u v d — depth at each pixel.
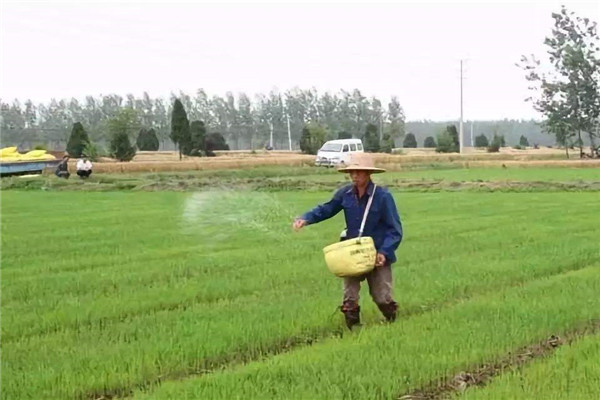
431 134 166.12
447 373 7.40
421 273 13.09
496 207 27.80
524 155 79.06
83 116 118.19
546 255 15.16
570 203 29.44
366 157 9.27
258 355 8.40
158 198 35.00
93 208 29.56
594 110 80.06
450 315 9.75
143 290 12.17
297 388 6.88
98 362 7.96
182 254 16.41
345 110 126.81
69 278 13.45
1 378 7.50
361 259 9.08
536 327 9.00
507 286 12.08
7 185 43.59
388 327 9.20
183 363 7.94
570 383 6.91
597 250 15.81
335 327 9.45
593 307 10.14
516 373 7.27
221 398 6.71
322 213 9.57
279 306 10.59
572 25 80.31
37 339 9.09
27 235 20.39
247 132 127.88
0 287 12.58
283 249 16.84
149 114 118.19
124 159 69.00
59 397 7.02
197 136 80.94
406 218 23.78
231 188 39.34
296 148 131.75
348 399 6.63
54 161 57.28
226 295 11.70
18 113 112.06
